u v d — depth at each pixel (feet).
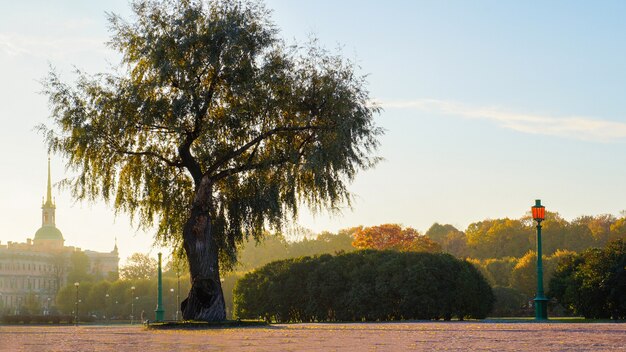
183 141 111.55
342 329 83.05
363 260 196.24
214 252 112.88
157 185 114.32
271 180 112.57
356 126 109.91
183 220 118.83
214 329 93.40
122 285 586.45
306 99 111.34
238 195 116.37
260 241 121.19
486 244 547.90
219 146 110.11
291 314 198.90
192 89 105.19
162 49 105.29
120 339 58.75
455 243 582.76
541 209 128.88
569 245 529.04
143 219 117.91
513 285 395.34
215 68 106.73
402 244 380.37
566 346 41.96
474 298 187.93
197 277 110.93
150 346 46.34
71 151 107.55
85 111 107.86
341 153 109.19
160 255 192.34
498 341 48.78
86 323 395.96
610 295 180.96
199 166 114.21
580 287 188.03
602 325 84.02
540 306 128.77
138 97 105.91
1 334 72.23
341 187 111.45
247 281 206.28
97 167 109.91
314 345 46.01
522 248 536.01
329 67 112.98
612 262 184.24
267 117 111.65
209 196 111.24
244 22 108.88
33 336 66.23
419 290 185.16
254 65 108.88
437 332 67.41
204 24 108.37
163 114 106.01
